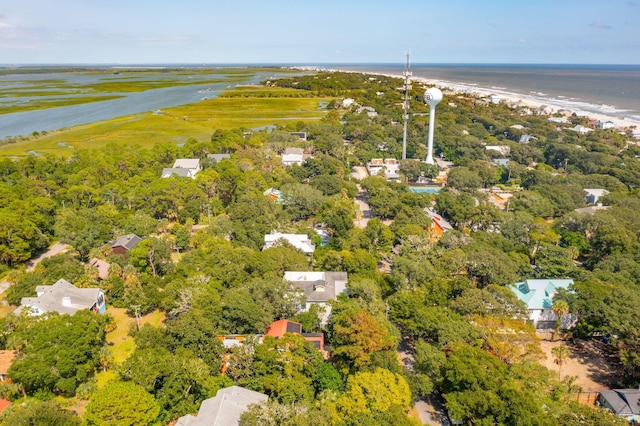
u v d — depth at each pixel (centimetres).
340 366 6253
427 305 7525
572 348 7456
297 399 5591
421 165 17075
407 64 18725
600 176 15138
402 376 5850
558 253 9300
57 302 7500
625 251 9519
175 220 12531
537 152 18688
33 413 4859
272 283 7575
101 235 10394
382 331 6381
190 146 17788
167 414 5534
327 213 11256
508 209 13088
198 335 6278
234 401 5209
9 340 6366
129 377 5703
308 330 7288
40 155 18550
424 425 5600
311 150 19012
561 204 13025
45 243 10681
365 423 4994
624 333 6819
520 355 6131
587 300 7400
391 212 12412
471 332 6500
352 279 8150
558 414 5219
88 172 14075
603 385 6556
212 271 8338
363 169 18712
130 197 12462
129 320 7969
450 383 5759
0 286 9050
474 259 8675
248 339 6366
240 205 11500
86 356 6262
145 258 9181
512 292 7562
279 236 10444
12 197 11494
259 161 16288
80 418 5438
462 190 14912
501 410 5072
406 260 8606
